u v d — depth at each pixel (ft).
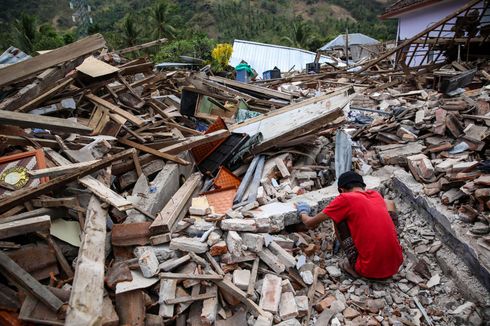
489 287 9.13
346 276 11.09
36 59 14.84
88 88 18.78
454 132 16.49
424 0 47.42
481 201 10.85
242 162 16.53
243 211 11.80
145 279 9.04
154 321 8.45
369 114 23.95
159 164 14.88
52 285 8.80
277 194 13.56
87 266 7.63
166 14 114.42
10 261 8.02
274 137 16.08
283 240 11.08
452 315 9.45
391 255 10.02
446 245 11.31
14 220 9.24
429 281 10.64
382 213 10.19
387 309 9.91
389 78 36.17
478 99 20.01
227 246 10.27
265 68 77.20
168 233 10.32
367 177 15.47
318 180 15.42
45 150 12.88
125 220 11.08
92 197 10.43
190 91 24.06
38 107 15.99
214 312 8.61
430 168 13.53
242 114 24.20
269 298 9.26
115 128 16.30
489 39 31.68
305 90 37.01
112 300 8.79
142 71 24.95
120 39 106.63
